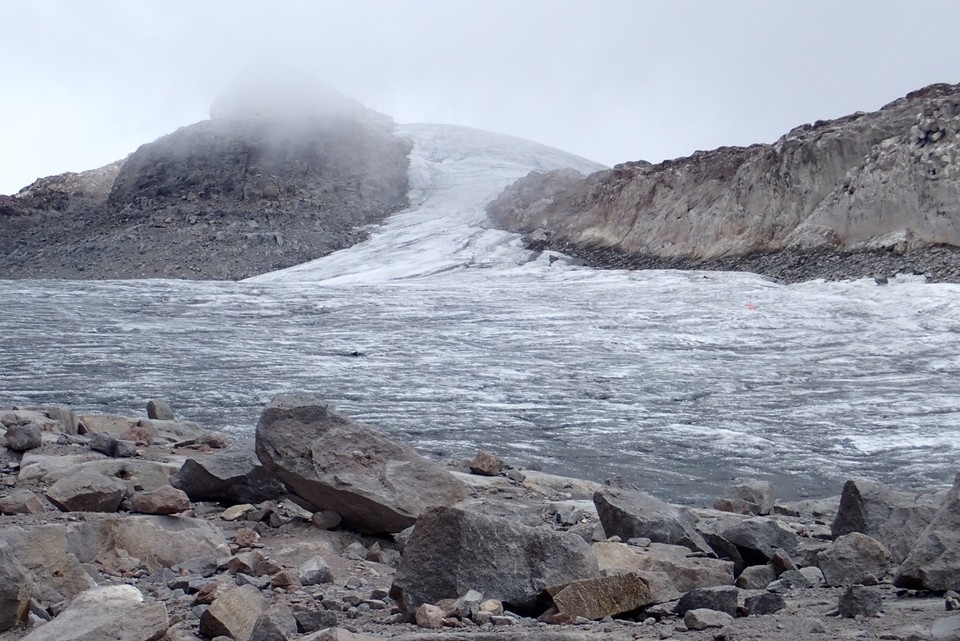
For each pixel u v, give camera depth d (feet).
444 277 198.39
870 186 163.53
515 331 135.03
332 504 26.25
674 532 23.76
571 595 17.47
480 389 97.86
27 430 33.19
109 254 251.60
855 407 91.30
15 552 18.39
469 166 346.33
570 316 144.77
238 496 28.91
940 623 15.24
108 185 341.62
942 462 70.33
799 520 35.12
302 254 246.68
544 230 236.43
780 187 182.39
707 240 191.21
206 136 326.85
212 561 22.07
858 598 16.71
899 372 107.04
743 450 73.77
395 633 16.48
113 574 21.07
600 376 106.42
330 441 26.63
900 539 22.80
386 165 330.13
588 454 70.59
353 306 156.35
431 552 18.37
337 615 18.04
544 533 18.74
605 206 230.07
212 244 251.19
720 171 205.05
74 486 25.46
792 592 19.89
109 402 83.61
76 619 14.94
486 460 40.86
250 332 135.03
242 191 290.97
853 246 161.27
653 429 80.94
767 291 150.20
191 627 17.07
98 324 138.62
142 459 33.09
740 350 121.08
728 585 20.21
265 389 93.15
